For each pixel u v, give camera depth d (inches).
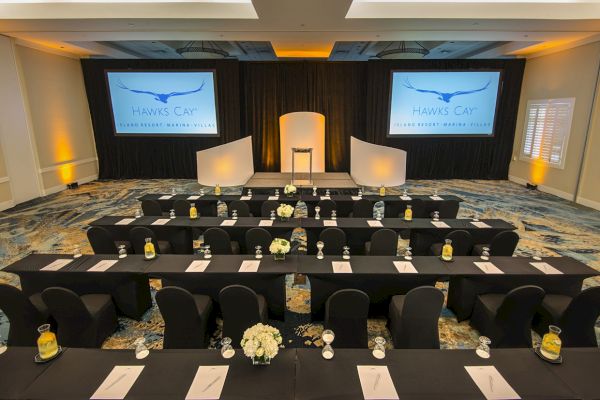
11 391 87.1
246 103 482.0
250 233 198.8
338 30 318.3
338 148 492.4
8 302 130.1
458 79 454.0
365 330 130.6
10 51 349.1
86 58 452.8
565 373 92.6
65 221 306.2
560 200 379.6
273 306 161.2
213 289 158.4
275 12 262.8
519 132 466.0
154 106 466.9
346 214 285.6
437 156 490.3
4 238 267.6
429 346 131.4
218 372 92.4
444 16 279.7
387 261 164.9
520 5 275.9
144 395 85.4
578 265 161.5
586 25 297.7
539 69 426.3
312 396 85.0
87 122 471.5
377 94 464.8
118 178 492.4
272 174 423.5
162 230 224.1
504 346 140.3
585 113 356.8
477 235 219.6
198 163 417.4
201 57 433.1
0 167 339.0
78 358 97.6
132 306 162.7
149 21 286.8
